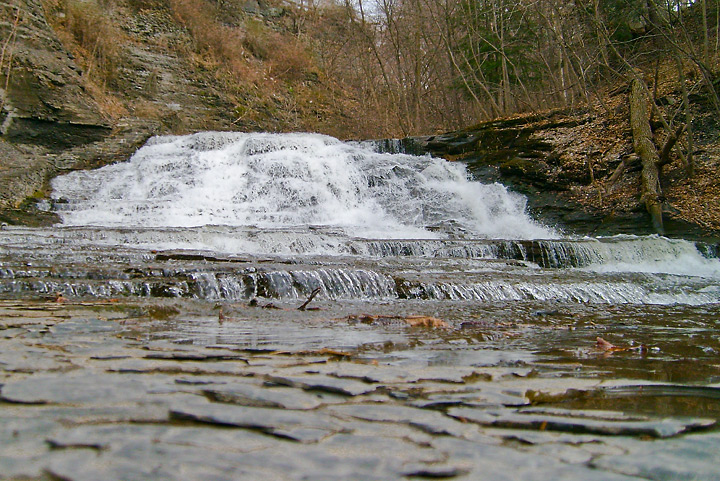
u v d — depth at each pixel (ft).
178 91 77.36
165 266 21.49
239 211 50.34
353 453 3.31
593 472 3.06
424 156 62.39
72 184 49.26
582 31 69.51
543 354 8.89
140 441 3.40
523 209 55.16
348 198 56.90
